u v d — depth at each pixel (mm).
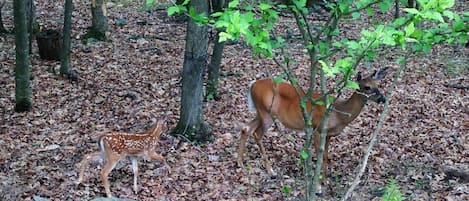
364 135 10008
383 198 6965
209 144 9633
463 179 8195
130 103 11539
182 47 15562
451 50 15148
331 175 8555
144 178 8383
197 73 9539
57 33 14602
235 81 12820
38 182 8133
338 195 7844
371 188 7961
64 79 12828
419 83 12688
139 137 7926
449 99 11805
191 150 9328
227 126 10430
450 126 10430
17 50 10820
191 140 9633
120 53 14844
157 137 8133
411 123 10531
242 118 10820
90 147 9469
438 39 4809
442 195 7652
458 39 4891
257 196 7918
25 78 10961
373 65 13766
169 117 10828
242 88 12391
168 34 16797
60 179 8258
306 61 14156
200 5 8898
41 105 11398
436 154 9242
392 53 14320
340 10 5160
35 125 10438
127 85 12547
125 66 13828
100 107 11344
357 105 7852
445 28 4883
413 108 11266
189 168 8734
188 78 9547
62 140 9758
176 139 9625
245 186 8219
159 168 8703
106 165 7781
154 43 15852
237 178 8453
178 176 8484
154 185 8195
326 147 8211
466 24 4805
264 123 8602
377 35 4328
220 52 11422
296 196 7875
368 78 7809
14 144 9516
